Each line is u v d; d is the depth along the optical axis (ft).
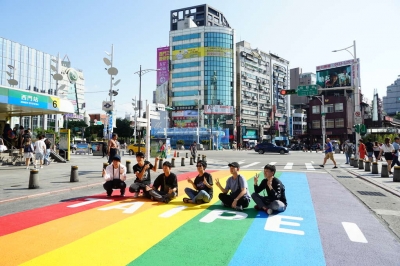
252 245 14.38
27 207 22.93
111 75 57.67
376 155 58.49
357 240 15.34
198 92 284.41
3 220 19.01
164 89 294.87
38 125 265.95
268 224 18.08
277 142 314.96
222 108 280.72
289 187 33.09
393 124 268.41
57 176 41.42
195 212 21.07
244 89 304.30
